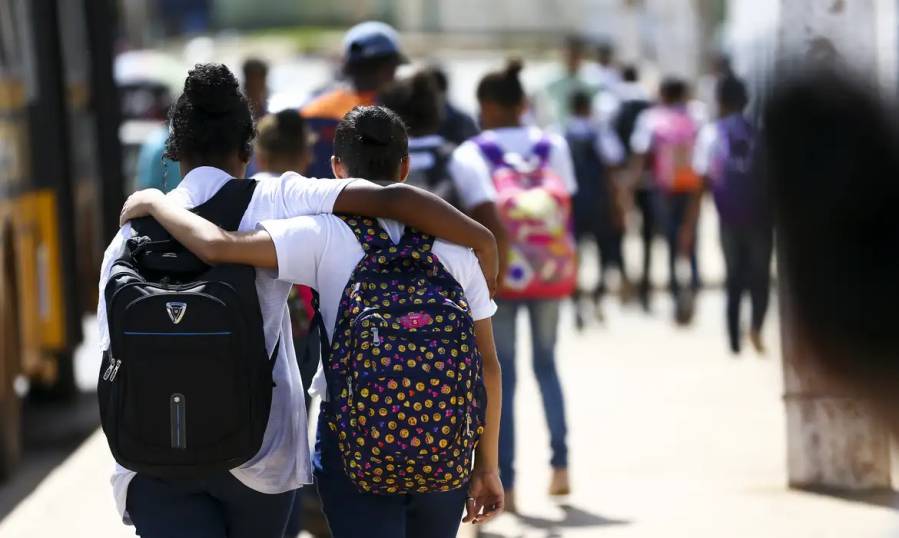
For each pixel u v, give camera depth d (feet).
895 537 34.94
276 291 20.97
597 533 38.83
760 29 10.21
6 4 51.21
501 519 40.96
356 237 20.66
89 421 60.70
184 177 21.95
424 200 20.79
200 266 20.24
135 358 18.95
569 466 46.37
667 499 42.65
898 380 7.97
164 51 310.04
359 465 19.67
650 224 89.35
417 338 19.47
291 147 34.71
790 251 8.18
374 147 23.04
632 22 179.32
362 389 19.27
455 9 325.42
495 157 41.83
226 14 368.89
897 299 7.85
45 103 56.70
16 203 51.08
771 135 8.28
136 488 20.76
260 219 21.20
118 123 66.64
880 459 42.19
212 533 20.86
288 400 21.49
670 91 82.94
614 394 62.03
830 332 8.00
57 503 45.68
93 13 65.21
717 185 68.18
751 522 39.14
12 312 50.47
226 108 21.88
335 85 47.78
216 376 19.02
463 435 19.62
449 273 20.90
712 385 63.41
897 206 7.82
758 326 70.49
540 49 296.51
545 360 42.68
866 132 7.88
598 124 84.07
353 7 355.56
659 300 96.22
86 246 67.31
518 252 40.63
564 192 41.55
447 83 47.47
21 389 64.95
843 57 8.20
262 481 20.98
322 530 37.24
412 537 22.15
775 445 50.37
